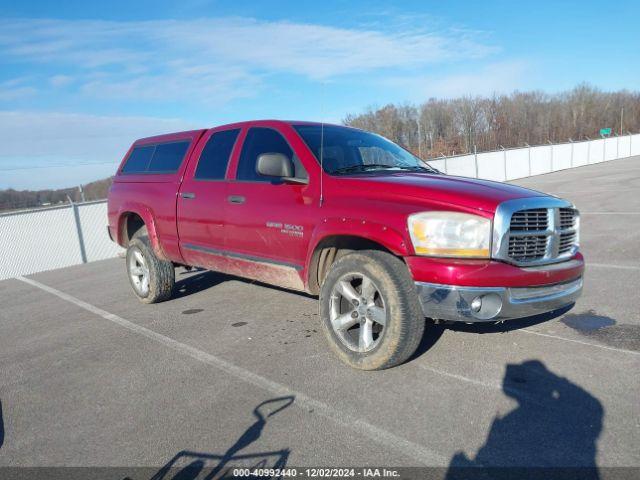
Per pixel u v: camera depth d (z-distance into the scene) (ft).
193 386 12.03
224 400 11.18
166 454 9.22
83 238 37.45
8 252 33.37
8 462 9.28
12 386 12.91
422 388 11.03
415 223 10.98
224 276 24.45
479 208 10.82
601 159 129.90
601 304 16.11
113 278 28.45
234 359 13.57
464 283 10.41
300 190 13.61
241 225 15.26
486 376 11.41
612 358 11.93
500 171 88.69
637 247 24.66
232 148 16.48
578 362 11.84
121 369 13.47
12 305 23.27
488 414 9.78
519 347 12.96
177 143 19.38
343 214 12.26
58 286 27.53
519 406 10.01
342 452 8.88
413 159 16.48
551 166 106.01
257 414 10.44
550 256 11.67
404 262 11.56
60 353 15.23
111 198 21.94
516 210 10.87
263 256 14.84
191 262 18.24
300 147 14.23
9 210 34.45
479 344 13.30
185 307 19.30
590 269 20.90
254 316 17.43
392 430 9.47
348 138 15.67
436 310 10.78
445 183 12.21
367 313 11.96
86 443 9.80
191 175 17.74
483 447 8.73
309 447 9.11
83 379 13.00
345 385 11.47
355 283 12.92
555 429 9.12
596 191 53.88
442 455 8.60
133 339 15.94
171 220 18.37
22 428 10.58
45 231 35.29
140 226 22.50
